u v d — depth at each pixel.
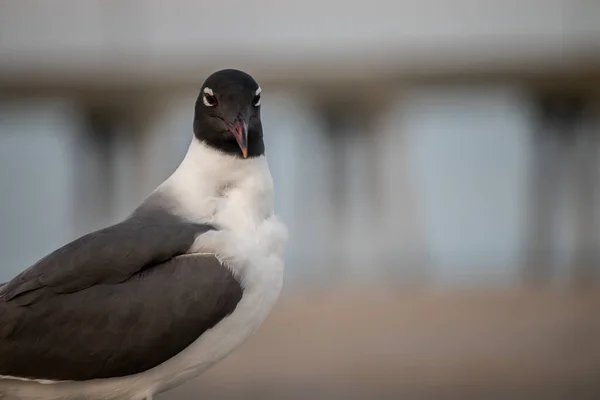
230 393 16.98
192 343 9.84
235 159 10.45
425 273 26.86
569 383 17.08
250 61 25.69
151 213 10.42
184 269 9.86
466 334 20.19
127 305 9.71
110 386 9.85
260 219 10.38
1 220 28.84
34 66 25.70
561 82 26.44
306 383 17.33
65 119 26.69
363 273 27.03
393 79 25.97
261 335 20.25
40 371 9.69
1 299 9.80
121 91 25.92
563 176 28.73
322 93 26.06
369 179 28.20
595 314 21.83
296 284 25.39
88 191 27.39
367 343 19.53
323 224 28.44
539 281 25.45
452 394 16.69
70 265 9.80
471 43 26.02
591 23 26.05
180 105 26.17
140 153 26.75
